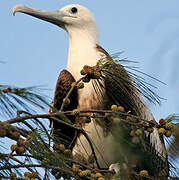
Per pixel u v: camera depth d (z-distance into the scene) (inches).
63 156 237.6
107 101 394.3
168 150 206.8
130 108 380.5
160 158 289.9
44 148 223.8
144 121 255.4
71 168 237.1
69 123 251.0
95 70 262.7
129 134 254.4
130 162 212.4
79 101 412.5
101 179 233.8
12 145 215.9
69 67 438.3
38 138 220.5
